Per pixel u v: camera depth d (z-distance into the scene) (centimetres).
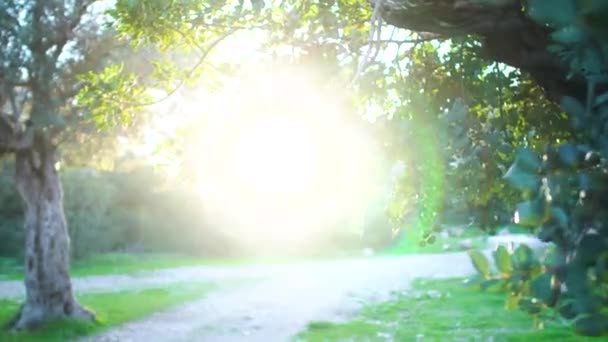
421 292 2305
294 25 546
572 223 189
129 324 1864
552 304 195
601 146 191
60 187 1820
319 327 1734
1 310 2120
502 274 208
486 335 1495
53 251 1792
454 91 548
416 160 384
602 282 181
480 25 392
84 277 3177
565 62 338
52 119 1552
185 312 2059
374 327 1695
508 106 541
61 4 1530
